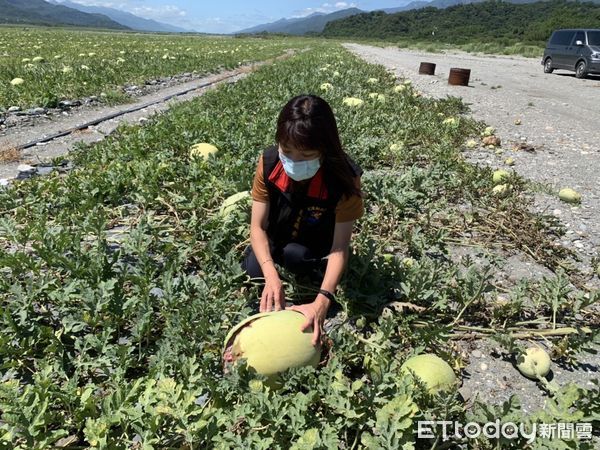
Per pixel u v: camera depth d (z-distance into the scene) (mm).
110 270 3500
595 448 2566
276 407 2381
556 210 5527
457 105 11219
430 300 3545
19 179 5930
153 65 18094
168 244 3932
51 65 16688
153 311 3271
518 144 8312
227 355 2678
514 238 4676
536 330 3387
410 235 4367
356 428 2510
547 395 2953
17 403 2268
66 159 6750
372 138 7414
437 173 5527
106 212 4754
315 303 2826
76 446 2396
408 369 2582
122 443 2326
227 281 3436
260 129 7516
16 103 10375
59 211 4777
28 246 4316
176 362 2707
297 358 2600
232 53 29141
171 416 2342
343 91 12141
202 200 4801
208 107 9648
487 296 3814
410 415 2281
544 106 12797
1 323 3143
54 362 2824
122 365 2738
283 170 3021
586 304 3459
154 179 5223
